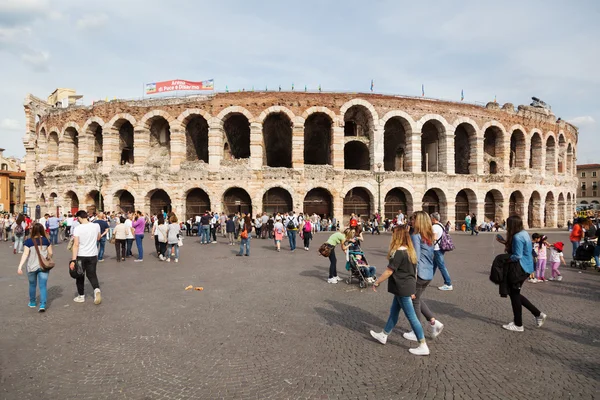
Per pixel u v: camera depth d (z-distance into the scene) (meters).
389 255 6.93
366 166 42.75
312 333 7.88
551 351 6.96
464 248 24.05
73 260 9.80
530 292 11.80
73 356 6.70
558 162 50.88
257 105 36.56
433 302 10.43
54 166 42.72
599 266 15.76
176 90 40.09
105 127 38.91
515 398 5.28
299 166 36.59
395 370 6.15
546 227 47.75
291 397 5.27
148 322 8.59
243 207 37.69
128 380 5.79
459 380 5.80
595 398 5.27
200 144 42.28
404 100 38.44
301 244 25.84
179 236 18.64
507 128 42.38
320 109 36.91
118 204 39.00
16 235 21.75
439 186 38.91
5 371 6.10
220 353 6.82
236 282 13.05
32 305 9.73
